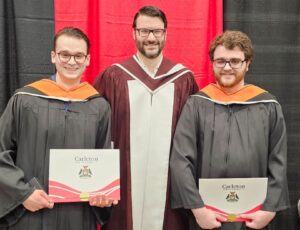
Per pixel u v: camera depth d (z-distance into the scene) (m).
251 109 2.28
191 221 2.30
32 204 1.99
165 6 2.88
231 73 2.24
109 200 2.10
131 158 2.45
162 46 2.49
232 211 2.14
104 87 2.55
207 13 2.86
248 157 2.19
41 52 2.80
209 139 2.23
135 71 2.54
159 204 2.45
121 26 2.85
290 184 2.94
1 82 2.73
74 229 2.08
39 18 2.79
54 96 2.17
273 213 2.13
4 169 2.04
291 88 2.93
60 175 2.04
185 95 2.55
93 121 2.17
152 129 2.47
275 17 2.90
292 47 2.92
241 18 2.90
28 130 2.10
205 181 2.13
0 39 2.72
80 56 2.16
